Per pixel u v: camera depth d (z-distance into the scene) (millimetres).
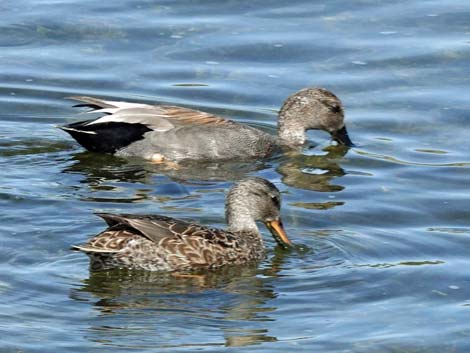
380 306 13289
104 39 22547
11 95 20656
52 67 21625
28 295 13242
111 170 18031
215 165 18750
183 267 14258
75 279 13727
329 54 22047
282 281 14000
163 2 23797
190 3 23844
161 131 18875
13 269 13883
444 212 16219
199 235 14453
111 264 14023
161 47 22266
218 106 20562
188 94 20844
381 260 14562
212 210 16188
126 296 13398
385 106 20422
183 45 22297
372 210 16281
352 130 19812
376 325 12812
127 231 14156
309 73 21484
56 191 16703
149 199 16625
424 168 18062
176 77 21375
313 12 23547
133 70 21562
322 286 13812
